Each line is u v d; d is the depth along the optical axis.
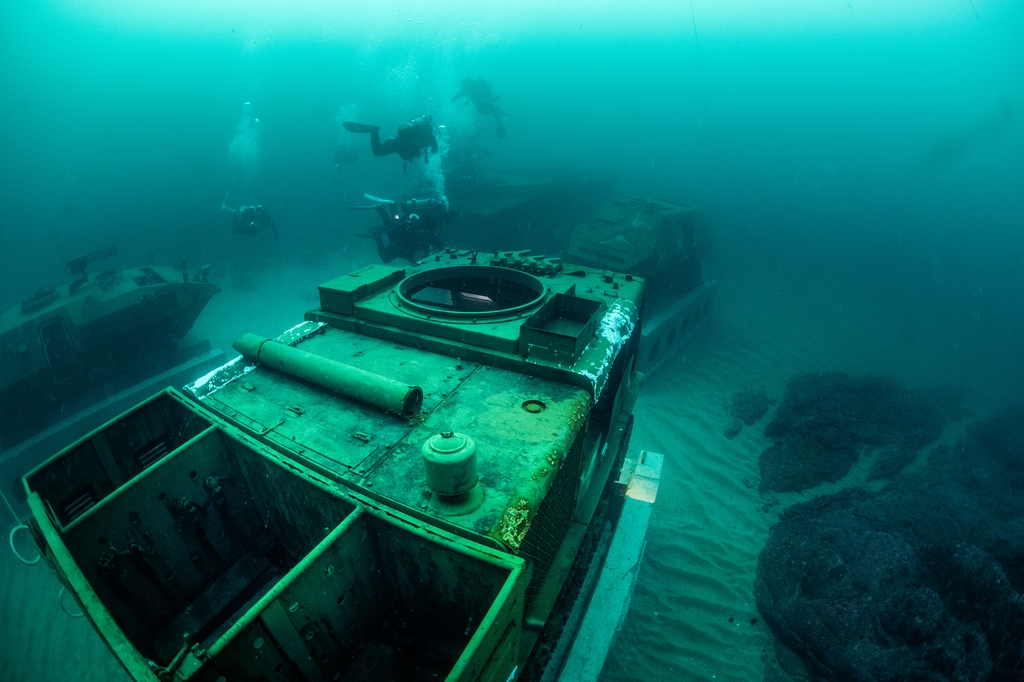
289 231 21.80
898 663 5.06
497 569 2.55
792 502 7.97
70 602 6.74
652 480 7.16
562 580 3.86
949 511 6.83
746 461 9.04
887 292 17.22
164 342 10.35
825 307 16.00
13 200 24.11
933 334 14.27
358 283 5.44
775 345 13.29
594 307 4.83
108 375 9.57
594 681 4.51
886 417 9.78
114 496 3.23
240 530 4.16
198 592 3.93
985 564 5.51
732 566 6.90
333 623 2.96
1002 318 15.24
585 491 4.85
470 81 17.45
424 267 6.29
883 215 26.56
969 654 5.04
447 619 3.16
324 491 3.08
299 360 4.19
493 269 6.05
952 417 10.46
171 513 3.61
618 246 11.03
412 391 3.64
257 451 3.43
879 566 5.70
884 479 8.47
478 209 13.37
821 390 10.38
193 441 3.60
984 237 22.88
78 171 27.67
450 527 2.78
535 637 3.50
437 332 4.70
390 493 3.03
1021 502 7.40
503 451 3.34
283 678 2.76
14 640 6.28
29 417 8.67
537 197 14.46
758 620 6.16
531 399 3.90
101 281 9.71
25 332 8.59
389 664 3.22
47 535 2.89
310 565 2.62
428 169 16.02
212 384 4.24
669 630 6.14
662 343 11.73
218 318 14.73
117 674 5.95
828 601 5.62
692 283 13.62
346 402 3.96
